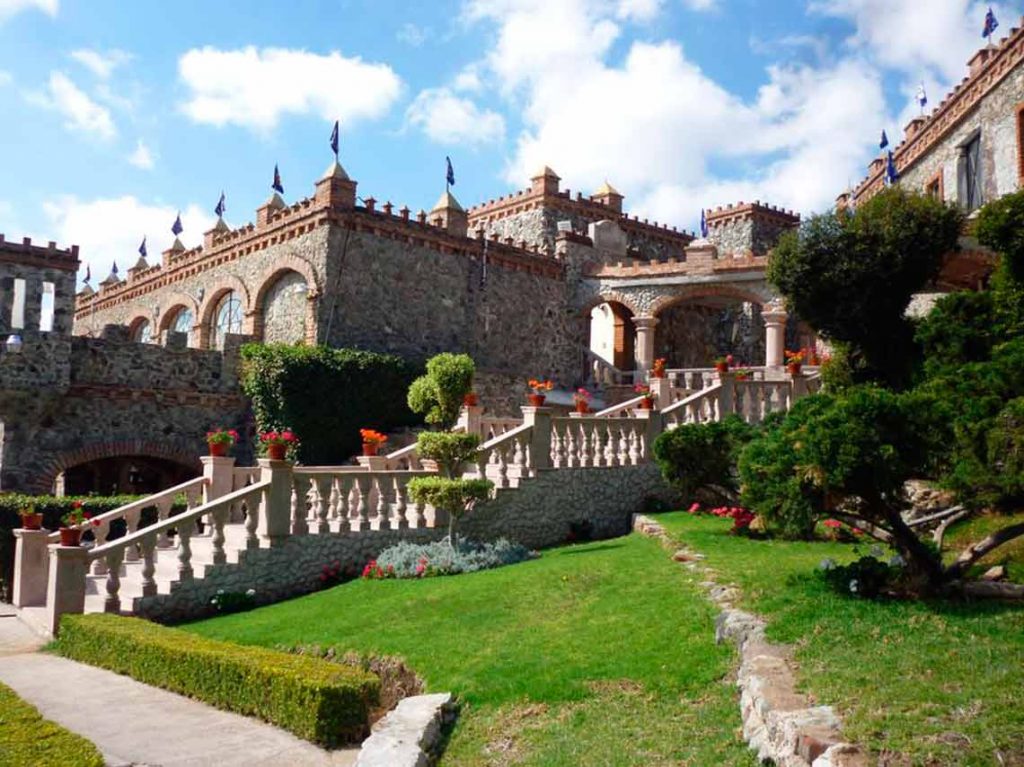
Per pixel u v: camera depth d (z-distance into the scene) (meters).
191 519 14.05
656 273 34.38
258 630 12.01
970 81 25.33
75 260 33.31
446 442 15.34
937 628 7.96
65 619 12.66
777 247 20.19
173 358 27.17
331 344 28.59
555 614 10.80
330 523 15.98
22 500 18.61
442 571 14.41
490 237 34.31
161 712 9.51
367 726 8.80
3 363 24.00
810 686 6.93
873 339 19.39
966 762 5.41
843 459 8.75
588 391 35.38
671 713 7.60
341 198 29.14
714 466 15.13
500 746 7.67
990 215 15.08
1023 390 10.13
